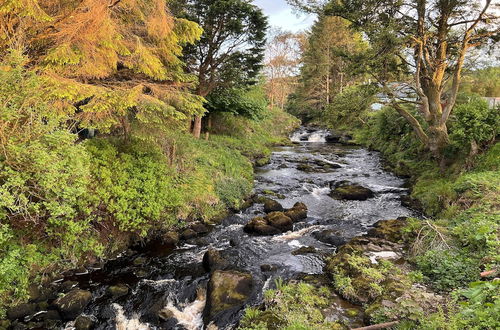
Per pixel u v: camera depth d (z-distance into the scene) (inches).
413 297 211.0
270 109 1350.9
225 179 486.6
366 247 310.2
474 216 300.5
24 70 205.3
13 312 217.5
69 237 242.2
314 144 1071.6
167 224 357.7
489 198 315.6
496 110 419.2
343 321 206.1
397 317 189.6
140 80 342.3
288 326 190.5
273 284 264.4
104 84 318.3
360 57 541.3
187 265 303.1
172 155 412.5
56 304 230.5
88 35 255.1
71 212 227.1
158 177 344.2
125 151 341.4
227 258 313.6
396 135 808.3
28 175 185.2
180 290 263.9
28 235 227.3
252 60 627.5
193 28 363.3
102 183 284.4
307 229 390.9
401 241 324.8
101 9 255.3
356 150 930.7
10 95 178.4
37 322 220.2
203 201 409.1
